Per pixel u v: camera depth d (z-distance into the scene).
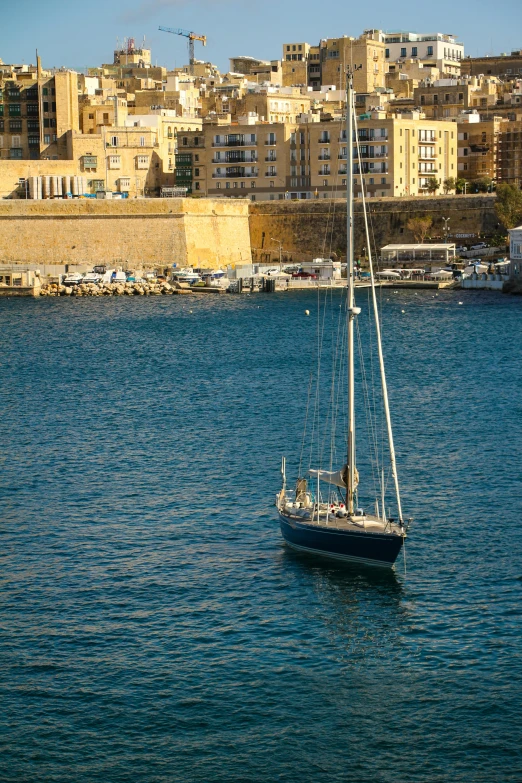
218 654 53.97
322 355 137.75
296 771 45.94
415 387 114.44
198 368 129.12
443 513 71.94
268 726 48.62
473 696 50.38
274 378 121.38
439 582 61.28
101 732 48.28
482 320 167.12
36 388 117.69
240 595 59.97
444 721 48.75
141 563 64.31
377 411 102.56
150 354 140.50
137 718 49.12
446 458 84.81
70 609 58.53
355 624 56.62
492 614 57.44
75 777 45.69
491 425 95.56
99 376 124.81
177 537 68.31
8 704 50.06
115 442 91.69
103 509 73.69
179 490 77.62
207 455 86.88
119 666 53.00
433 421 97.62
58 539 68.19
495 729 48.19
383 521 65.12
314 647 54.56
